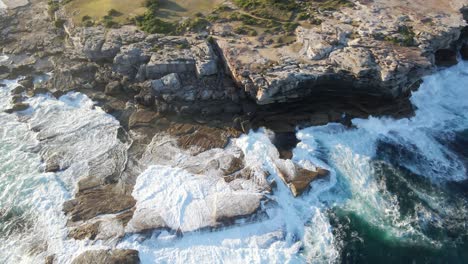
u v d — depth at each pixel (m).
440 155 44.12
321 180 41.06
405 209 38.97
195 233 37.03
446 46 51.09
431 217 38.25
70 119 49.56
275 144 44.53
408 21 51.25
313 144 44.47
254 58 48.09
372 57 45.84
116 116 49.34
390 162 43.22
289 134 45.44
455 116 48.72
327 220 38.16
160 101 49.03
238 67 46.84
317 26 52.62
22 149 46.41
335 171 42.25
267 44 50.59
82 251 36.16
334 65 46.22
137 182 41.78
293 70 45.50
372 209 39.03
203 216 37.97
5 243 37.59
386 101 47.22
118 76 51.84
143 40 52.84
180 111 48.09
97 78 52.84
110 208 39.47
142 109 49.59
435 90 51.62
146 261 35.47
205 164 42.94
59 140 47.09
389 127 46.47
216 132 46.22
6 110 51.00
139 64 51.06
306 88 46.00
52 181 42.75
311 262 35.09
